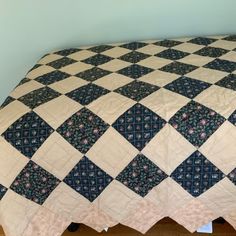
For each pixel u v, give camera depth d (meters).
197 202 1.02
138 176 1.01
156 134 0.98
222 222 1.30
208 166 0.98
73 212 1.07
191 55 1.34
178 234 1.29
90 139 1.00
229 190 1.00
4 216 1.01
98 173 1.02
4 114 1.08
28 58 1.70
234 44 1.41
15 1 1.56
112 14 1.59
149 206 1.04
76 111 1.04
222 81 1.08
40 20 1.61
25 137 1.02
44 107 1.07
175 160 0.98
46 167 1.02
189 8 1.56
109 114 1.01
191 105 0.99
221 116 0.96
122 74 1.23
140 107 1.01
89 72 1.29
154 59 1.34
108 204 1.05
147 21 1.60
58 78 1.27
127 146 0.99
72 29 1.63
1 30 1.62
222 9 1.55
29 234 1.03
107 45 1.58
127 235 1.31
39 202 1.03
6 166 1.02
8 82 1.75
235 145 0.96
